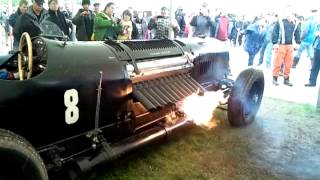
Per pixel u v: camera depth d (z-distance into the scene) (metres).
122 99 2.73
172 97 3.12
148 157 3.18
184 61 3.55
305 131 4.15
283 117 4.71
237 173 2.99
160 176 2.85
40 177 1.89
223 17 9.28
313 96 6.12
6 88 1.91
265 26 9.11
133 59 2.88
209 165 3.11
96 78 2.43
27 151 1.81
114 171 2.87
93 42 2.77
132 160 3.10
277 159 3.31
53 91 2.13
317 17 8.62
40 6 4.73
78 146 2.45
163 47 3.41
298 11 10.12
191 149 3.43
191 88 3.46
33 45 2.34
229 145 3.58
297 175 3.01
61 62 2.23
